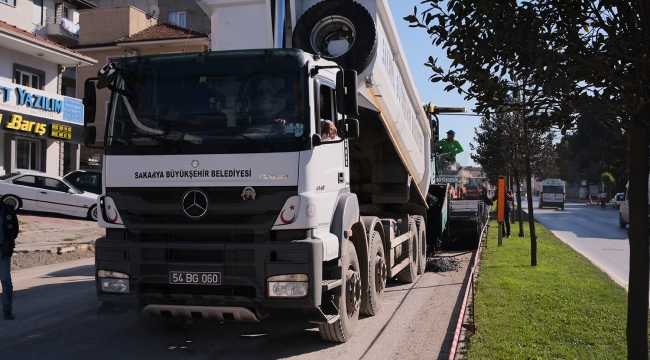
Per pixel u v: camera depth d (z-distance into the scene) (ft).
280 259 18.02
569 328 22.44
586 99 13.51
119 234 19.16
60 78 88.12
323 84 20.21
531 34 12.57
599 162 222.48
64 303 28.58
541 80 12.41
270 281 17.95
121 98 19.48
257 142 18.30
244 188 18.20
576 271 37.83
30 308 27.40
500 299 28.09
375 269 26.02
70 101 84.89
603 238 73.31
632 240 14.03
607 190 211.41
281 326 24.31
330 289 19.89
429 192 45.50
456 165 53.26
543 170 62.85
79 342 21.62
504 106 14.39
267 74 18.90
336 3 23.54
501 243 54.08
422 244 38.96
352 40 23.72
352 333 22.09
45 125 79.71
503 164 81.15
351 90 19.79
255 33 24.12
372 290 24.89
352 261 22.29
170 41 112.98
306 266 17.85
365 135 29.19
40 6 110.32
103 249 19.04
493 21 12.76
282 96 18.67
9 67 78.64
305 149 18.35
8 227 24.94
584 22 13.65
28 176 68.03
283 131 18.43
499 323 23.17
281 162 18.21
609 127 14.71
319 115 19.10
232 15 24.47
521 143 55.42
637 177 13.74
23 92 75.56
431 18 14.03
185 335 22.82
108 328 23.80
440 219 46.16
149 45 114.93
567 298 28.25
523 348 19.69
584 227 94.73
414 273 35.81
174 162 18.66
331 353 20.29
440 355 19.92
